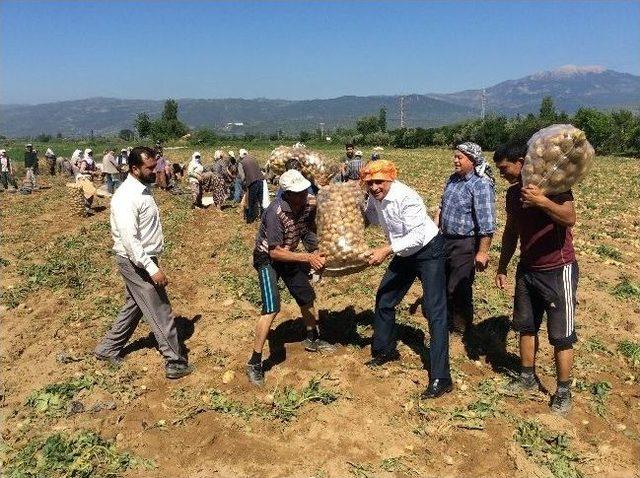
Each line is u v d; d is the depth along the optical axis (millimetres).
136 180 5801
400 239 5254
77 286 9320
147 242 5863
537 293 5141
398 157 43594
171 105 78562
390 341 5887
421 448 4707
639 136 47062
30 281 9656
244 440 4848
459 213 6051
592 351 6398
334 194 5660
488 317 7246
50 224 15938
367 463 4539
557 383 5152
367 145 69062
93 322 7703
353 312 7477
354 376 5809
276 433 4957
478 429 4902
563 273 4941
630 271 9461
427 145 64625
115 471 4516
